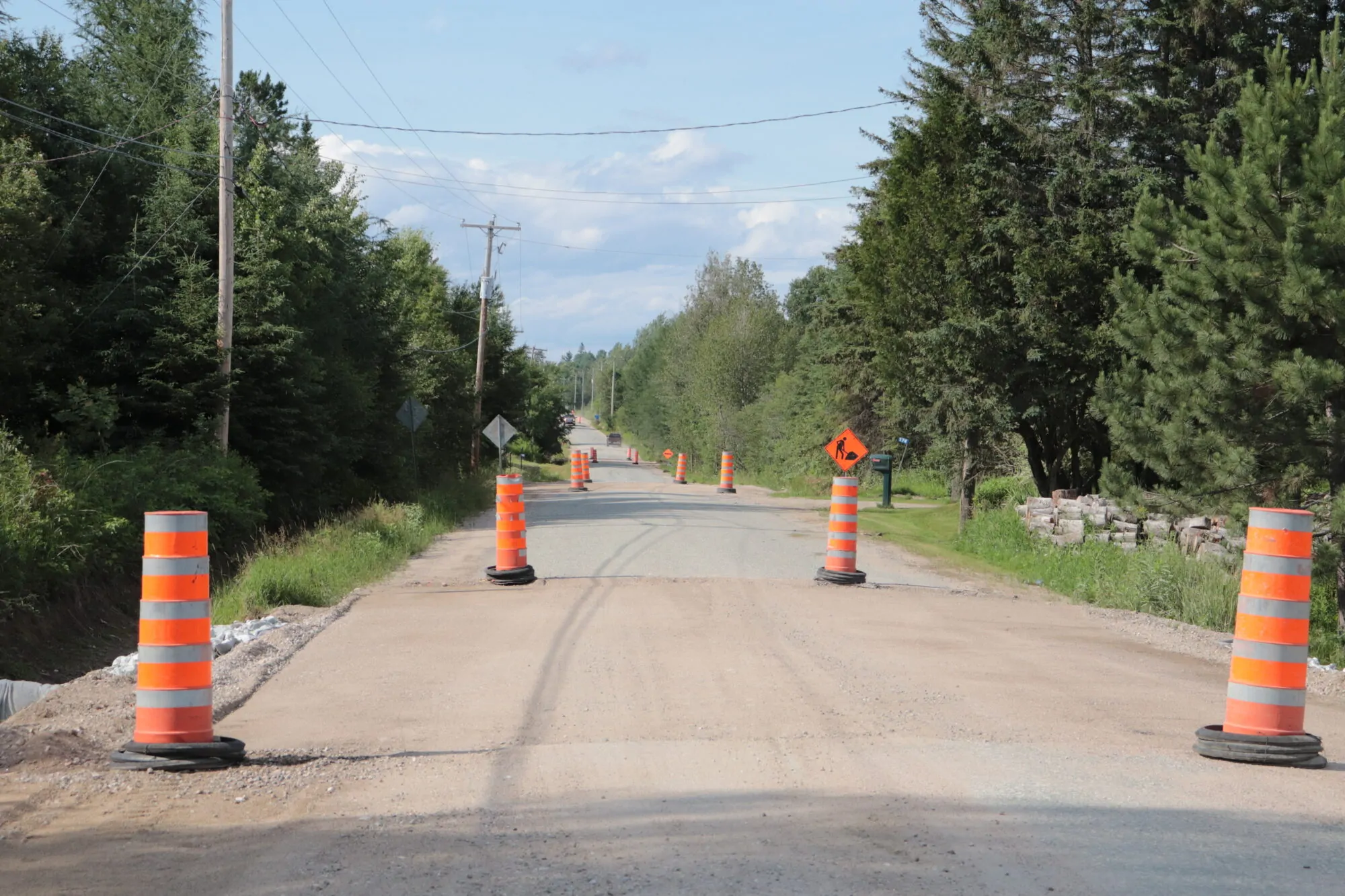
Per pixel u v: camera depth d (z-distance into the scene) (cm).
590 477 7625
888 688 973
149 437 2412
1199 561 1814
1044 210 2627
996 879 507
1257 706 738
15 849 562
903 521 3581
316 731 834
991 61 2806
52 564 1616
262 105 3750
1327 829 586
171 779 697
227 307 2458
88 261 2605
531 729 827
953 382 2602
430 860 538
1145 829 582
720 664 1072
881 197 3453
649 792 658
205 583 742
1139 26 2542
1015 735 805
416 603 1500
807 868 522
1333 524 1636
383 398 3878
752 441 8400
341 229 3300
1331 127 1647
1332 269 1633
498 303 6481
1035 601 1634
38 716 883
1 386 2214
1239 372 1691
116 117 3094
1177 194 2434
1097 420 2636
